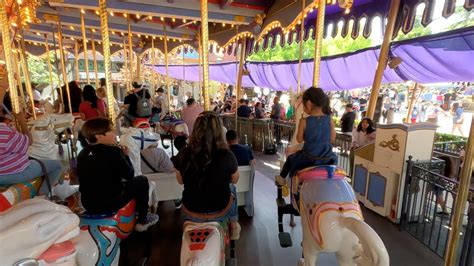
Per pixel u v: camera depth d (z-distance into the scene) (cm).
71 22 653
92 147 197
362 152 429
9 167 212
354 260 157
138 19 712
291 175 239
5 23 236
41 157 265
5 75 242
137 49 1059
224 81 1396
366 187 419
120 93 1672
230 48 870
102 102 505
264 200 432
